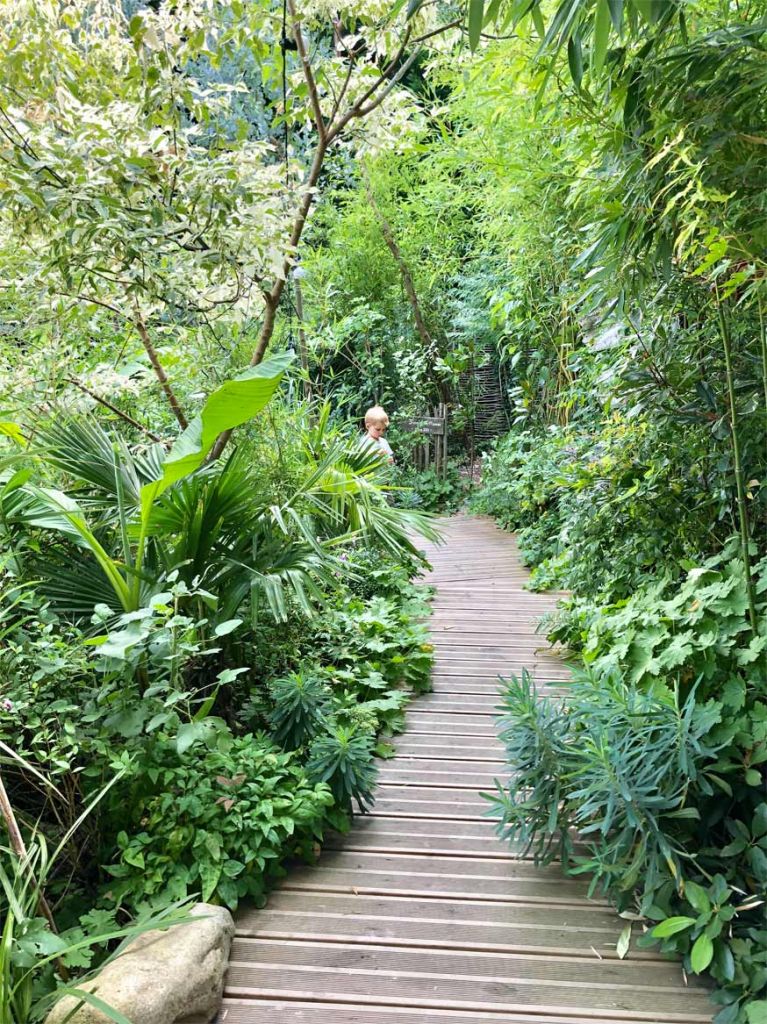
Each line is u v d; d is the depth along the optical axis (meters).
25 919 1.81
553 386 7.74
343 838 2.77
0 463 2.59
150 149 3.26
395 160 9.99
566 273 6.17
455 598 5.80
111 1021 1.75
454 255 11.48
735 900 2.21
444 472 10.70
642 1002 2.03
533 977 2.12
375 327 11.31
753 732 2.29
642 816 2.22
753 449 2.83
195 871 2.32
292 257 3.64
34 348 3.55
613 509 3.79
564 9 1.74
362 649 4.14
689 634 2.53
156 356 3.91
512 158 5.74
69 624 2.70
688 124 2.21
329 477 3.83
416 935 2.28
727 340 2.54
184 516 2.96
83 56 3.56
